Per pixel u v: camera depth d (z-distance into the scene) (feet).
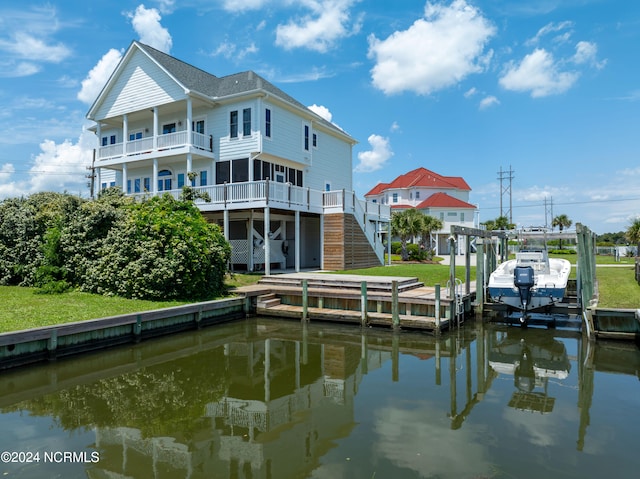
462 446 17.92
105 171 94.07
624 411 22.12
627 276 68.95
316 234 83.35
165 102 72.95
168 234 46.47
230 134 73.10
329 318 45.55
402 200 201.16
